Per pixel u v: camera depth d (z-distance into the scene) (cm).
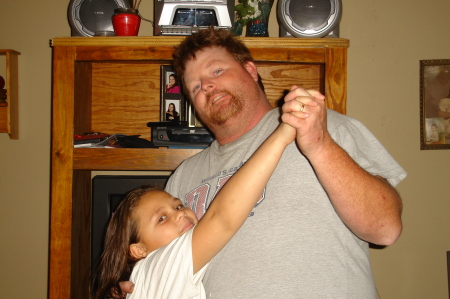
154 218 109
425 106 196
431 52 198
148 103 200
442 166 196
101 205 174
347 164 81
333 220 96
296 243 94
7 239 201
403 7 199
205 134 166
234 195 78
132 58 158
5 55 204
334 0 162
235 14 182
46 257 202
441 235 195
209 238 81
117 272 110
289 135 77
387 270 195
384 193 84
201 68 122
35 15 204
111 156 158
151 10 202
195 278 85
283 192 99
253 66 130
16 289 200
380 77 198
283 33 169
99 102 200
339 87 151
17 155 203
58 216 156
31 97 203
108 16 174
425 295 194
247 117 117
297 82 195
